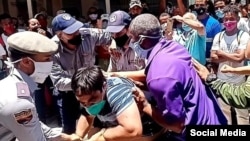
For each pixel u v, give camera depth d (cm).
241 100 227
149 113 230
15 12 783
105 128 226
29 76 216
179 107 221
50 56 220
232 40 439
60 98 401
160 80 221
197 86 231
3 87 203
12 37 212
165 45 233
